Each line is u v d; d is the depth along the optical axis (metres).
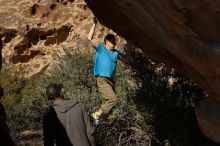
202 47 3.68
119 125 8.26
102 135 8.28
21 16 12.53
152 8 3.72
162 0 3.54
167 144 7.61
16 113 10.43
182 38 3.75
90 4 5.11
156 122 7.81
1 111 3.62
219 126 4.36
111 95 7.64
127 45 8.23
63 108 5.37
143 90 7.95
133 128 8.05
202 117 4.56
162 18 3.71
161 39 4.02
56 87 5.43
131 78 8.56
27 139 9.80
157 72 8.31
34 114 10.53
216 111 4.39
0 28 12.44
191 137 7.39
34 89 11.45
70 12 12.54
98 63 7.70
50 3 12.56
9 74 11.62
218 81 3.86
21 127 10.21
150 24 3.96
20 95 11.26
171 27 3.72
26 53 12.52
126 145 8.05
